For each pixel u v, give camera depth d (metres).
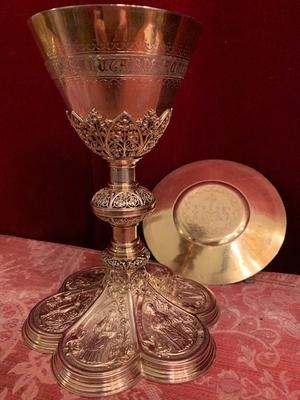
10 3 0.31
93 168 0.36
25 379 0.20
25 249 0.34
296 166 0.31
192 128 0.32
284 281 0.28
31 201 0.38
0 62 0.33
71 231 0.39
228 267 0.27
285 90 0.29
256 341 0.22
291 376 0.19
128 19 0.16
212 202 0.30
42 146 0.36
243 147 0.32
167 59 0.18
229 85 0.30
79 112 0.19
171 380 0.19
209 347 0.21
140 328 0.21
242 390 0.19
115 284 0.23
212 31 0.29
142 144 0.19
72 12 0.16
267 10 0.27
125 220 0.21
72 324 0.22
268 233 0.28
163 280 0.26
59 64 0.18
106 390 0.19
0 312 0.25
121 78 0.17
